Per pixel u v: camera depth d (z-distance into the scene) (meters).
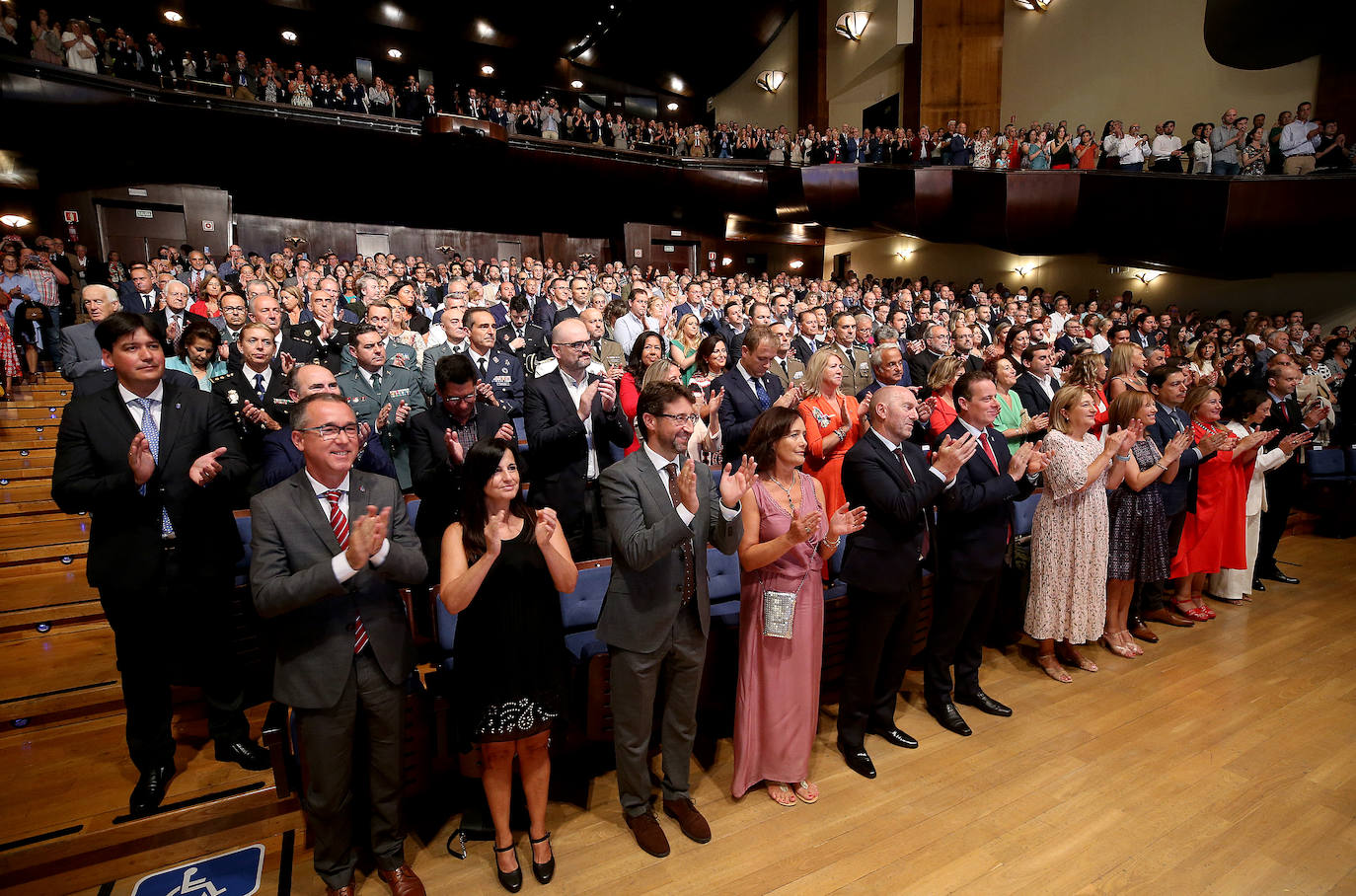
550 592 2.04
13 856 1.97
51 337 6.56
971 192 12.06
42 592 3.32
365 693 1.92
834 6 16.17
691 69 17.70
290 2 12.49
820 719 3.04
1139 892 2.06
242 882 2.09
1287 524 5.73
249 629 2.84
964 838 2.28
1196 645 3.69
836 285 13.32
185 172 10.48
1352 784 2.54
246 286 6.79
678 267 15.45
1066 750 2.76
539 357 4.99
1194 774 2.60
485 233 14.09
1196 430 3.92
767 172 14.08
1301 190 9.45
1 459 4.45
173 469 2.18
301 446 1.90
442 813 2.44
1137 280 12.37
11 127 8.74
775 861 2.18
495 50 15.20
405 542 2.01
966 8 14.19
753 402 3.81
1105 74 12.75
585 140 13.30
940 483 2.48
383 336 4.06
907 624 2.72
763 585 2.38
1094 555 3.24
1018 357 4.93
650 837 2.22
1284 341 6.52
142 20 11.89
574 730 2.58
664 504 2.17
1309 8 10.16
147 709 2.19
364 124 11.20
